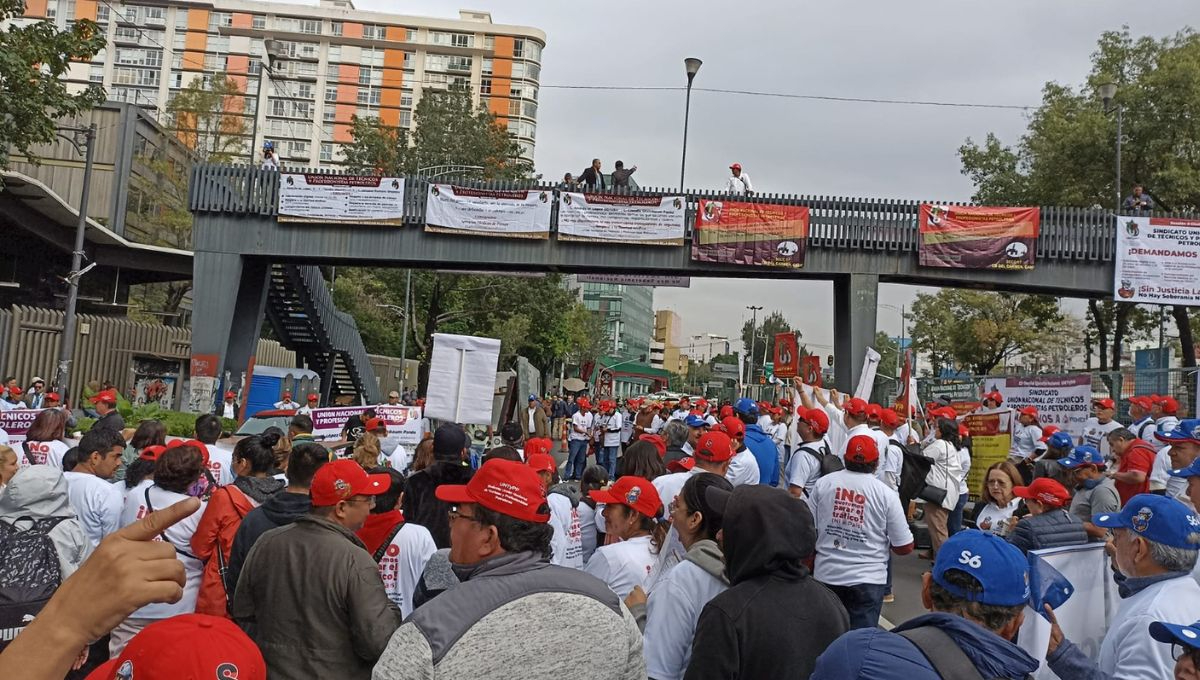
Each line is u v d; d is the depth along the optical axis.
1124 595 3.66
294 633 3.65
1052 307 37.66
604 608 2.62
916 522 13.94
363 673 3.73
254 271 26.33
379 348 54.25
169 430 20.61
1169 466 8.02
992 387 16.70
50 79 17.02
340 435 13.48
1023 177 37.47
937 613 2.55
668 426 9.23
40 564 3.49
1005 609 2.59
